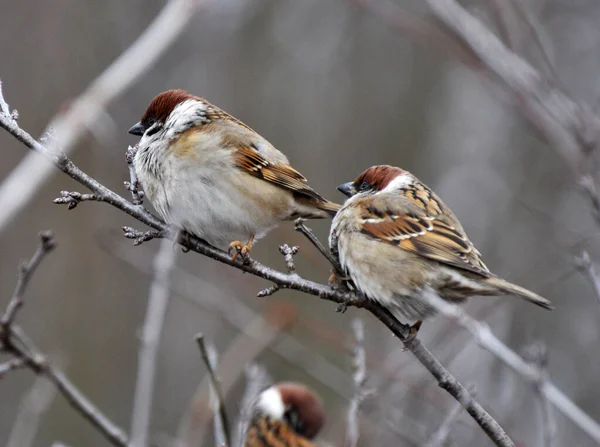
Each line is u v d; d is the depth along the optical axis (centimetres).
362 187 933
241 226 873
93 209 1653
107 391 1576
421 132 1770
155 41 902
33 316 1605
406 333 754
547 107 912
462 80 1739
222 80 1814
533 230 1438
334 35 1878
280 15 1888
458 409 731
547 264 1343
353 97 1822
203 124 887
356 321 796
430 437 809
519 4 1004
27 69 1711
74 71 1719
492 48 941
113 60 1741
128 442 698
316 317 1534
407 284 799
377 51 1858
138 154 889
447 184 1553
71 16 1761
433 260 799
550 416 643
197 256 1510
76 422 1492
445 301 816
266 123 1800
